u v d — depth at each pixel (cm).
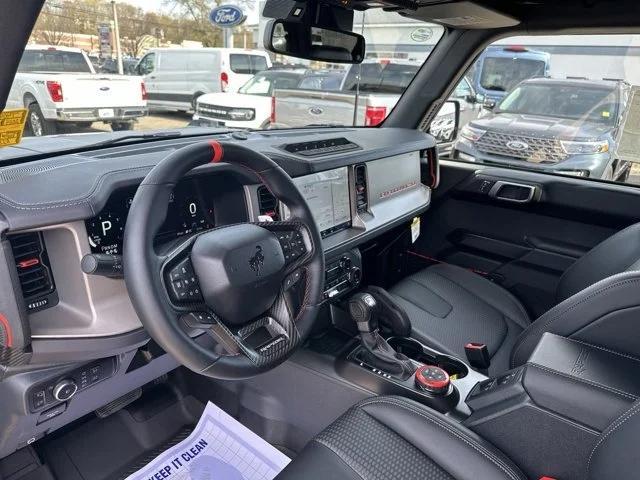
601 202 213
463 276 213
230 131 184
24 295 97
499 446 107
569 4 189
